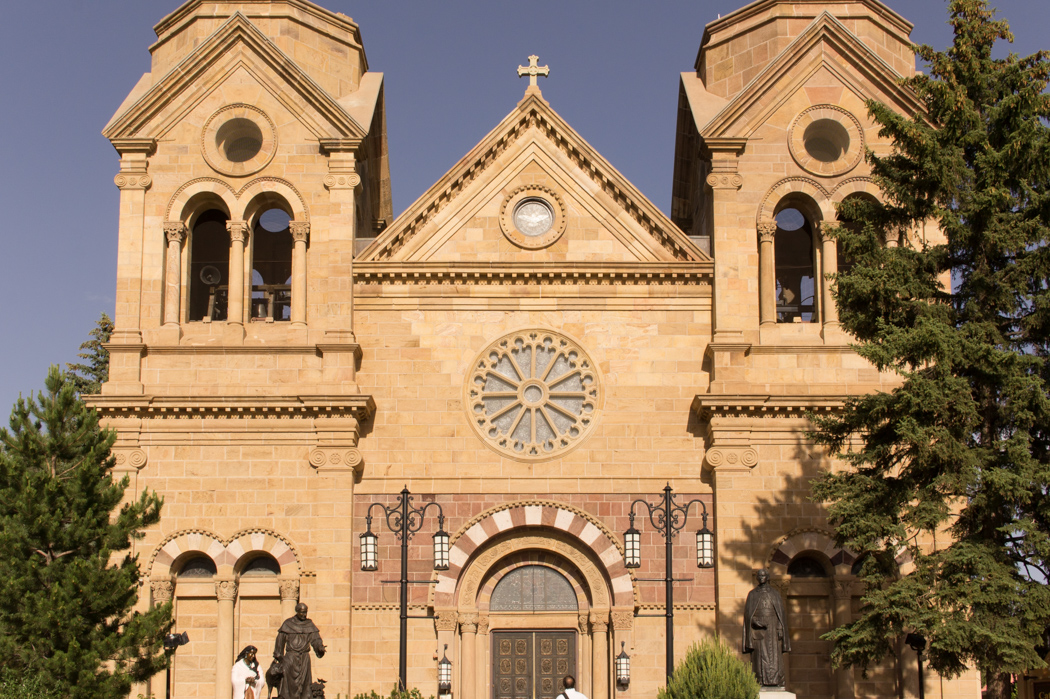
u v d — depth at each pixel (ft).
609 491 138.31
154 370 139.64
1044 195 116.26
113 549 118.11
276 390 138.31
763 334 141.28
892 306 118.62
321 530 134.10
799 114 147.13
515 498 138.00
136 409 136.67
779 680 115.34
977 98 122.42
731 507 135.33
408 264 142.61
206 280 153.58
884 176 122.72
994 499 111.86
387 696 131.44
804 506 135.54
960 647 108.58
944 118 121.39
